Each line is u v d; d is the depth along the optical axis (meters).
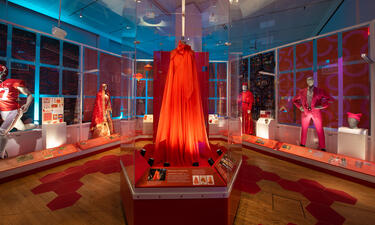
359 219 1.87
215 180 1.52
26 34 3.54
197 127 2.24
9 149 3.23
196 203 1.44
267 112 4.70
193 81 2.24
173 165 1.99
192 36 2.88
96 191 2.44
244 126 5.11
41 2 4.93
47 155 3.30
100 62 5.11
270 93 4.85
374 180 2.56
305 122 3.80
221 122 3.73
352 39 3.21
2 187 2.54
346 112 3.34
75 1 4.89
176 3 3.77
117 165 3.49
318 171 3.24
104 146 4.47
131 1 1.71
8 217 1.85
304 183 2.75
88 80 4.78
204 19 2.78
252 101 5.07
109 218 1.85
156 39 3.34
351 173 2.80
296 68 4.17
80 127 4.54
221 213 1.46
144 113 5.76
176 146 2.13
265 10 4.93
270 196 2.35
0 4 4.70
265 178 2.93
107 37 8.02
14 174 2.79
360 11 3.61
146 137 3.93
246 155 4.24
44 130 3.47
